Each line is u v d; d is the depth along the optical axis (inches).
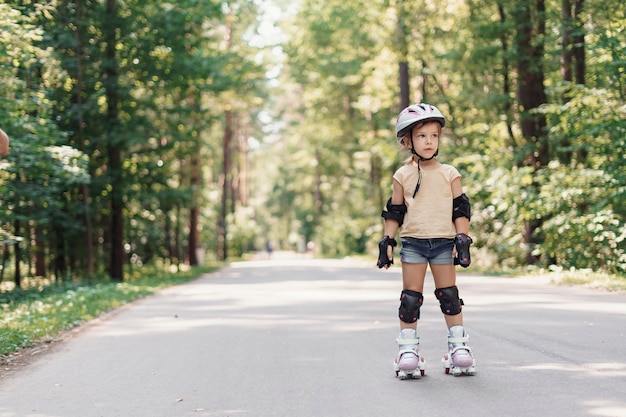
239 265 1441.9
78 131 805.9
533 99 783.1
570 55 689.6
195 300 550.0
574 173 625.6
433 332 308.0
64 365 265.0
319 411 181.3
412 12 880.9
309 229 2768.2
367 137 1489.9
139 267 1185.4
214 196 1856.5
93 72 828.6
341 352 271.6
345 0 1037.8
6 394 215.6
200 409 188.9
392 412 175.6
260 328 356.2
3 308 500.1
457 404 178.9
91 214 847.7
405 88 1059.9
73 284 743.1
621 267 576.1
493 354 247.0
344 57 1320.1
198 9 863.1
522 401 178.2
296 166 2495.1
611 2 642.8
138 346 308.5
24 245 778.2
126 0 852.6
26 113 606.5
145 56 848.3
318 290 608.1
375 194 1624.0
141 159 913.5
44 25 738.2
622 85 605.0
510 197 654.5
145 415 184.2
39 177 641.6
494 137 869.8
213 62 934.4
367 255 1627.7
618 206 601.0
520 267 801.6
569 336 279.1
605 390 185.9
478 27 804.6
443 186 209.9
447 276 211.2
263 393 205.5
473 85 931.3
